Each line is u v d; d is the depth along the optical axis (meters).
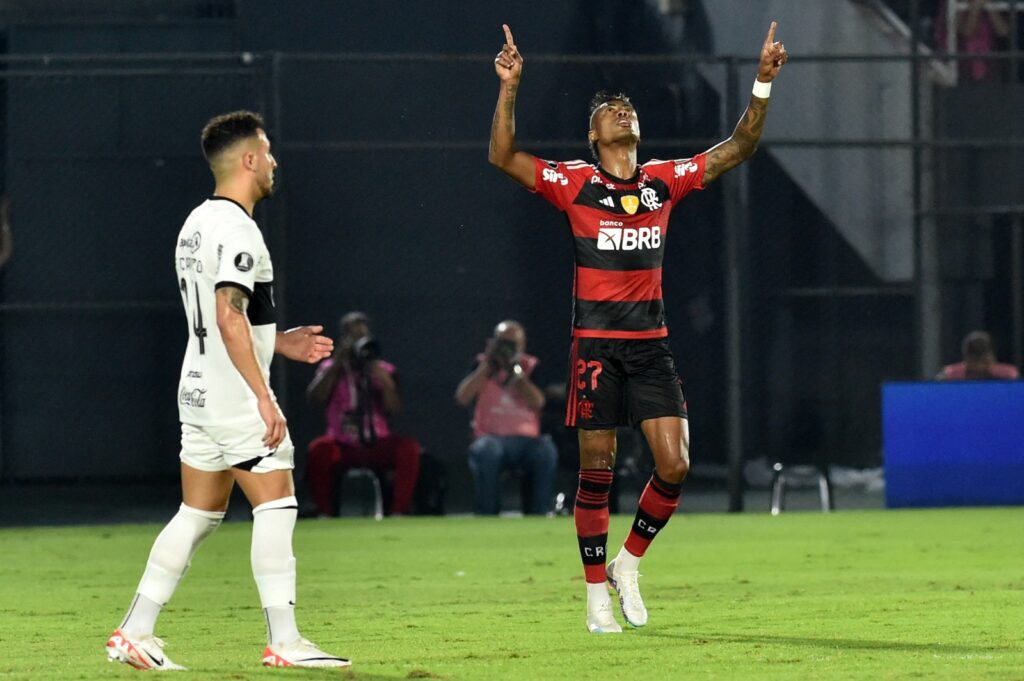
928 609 23.16
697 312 56.31
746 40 57.38
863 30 57.28
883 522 41.91
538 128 55.81
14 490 53.56
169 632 21.48
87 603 26.23
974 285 56.69
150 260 54.06
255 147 17.02
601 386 20.80
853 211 57.28
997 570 29.95
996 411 47.38
